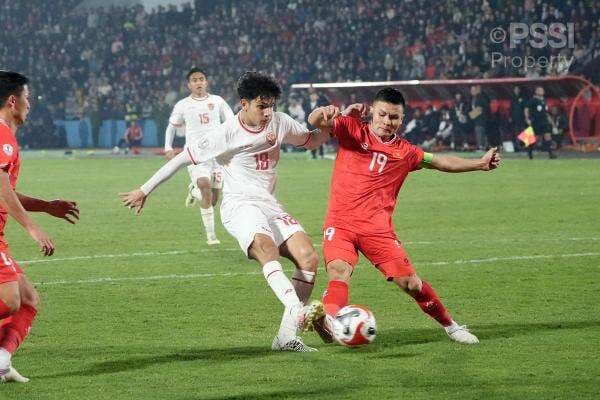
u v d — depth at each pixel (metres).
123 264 28.84
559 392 14.39
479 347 17.52
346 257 17.70
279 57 105.88
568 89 80.00
